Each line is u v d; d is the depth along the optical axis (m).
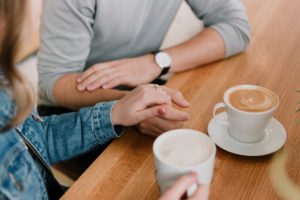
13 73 0.67
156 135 0.95
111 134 0.95
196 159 0.67
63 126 0.99
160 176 0.68
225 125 0.94
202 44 1.25
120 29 1.35
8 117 0.73
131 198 0.78
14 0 0.60
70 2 1.22
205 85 1.12
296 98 1.04
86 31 1.28
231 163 0.85
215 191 0.78
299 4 1.54
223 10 1.40
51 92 1.21
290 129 0.94
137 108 0.93
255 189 0.79
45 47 1.27
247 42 1.30
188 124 0.97
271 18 1.46
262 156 0.87
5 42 0.63
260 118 0.84
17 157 0.72
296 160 0.85
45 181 0.90
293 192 0.78
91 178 0.83
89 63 1.46
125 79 1.18
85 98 1.15
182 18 2.05
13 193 0.67
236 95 0.91
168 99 0.97
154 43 1.48
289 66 1.18
